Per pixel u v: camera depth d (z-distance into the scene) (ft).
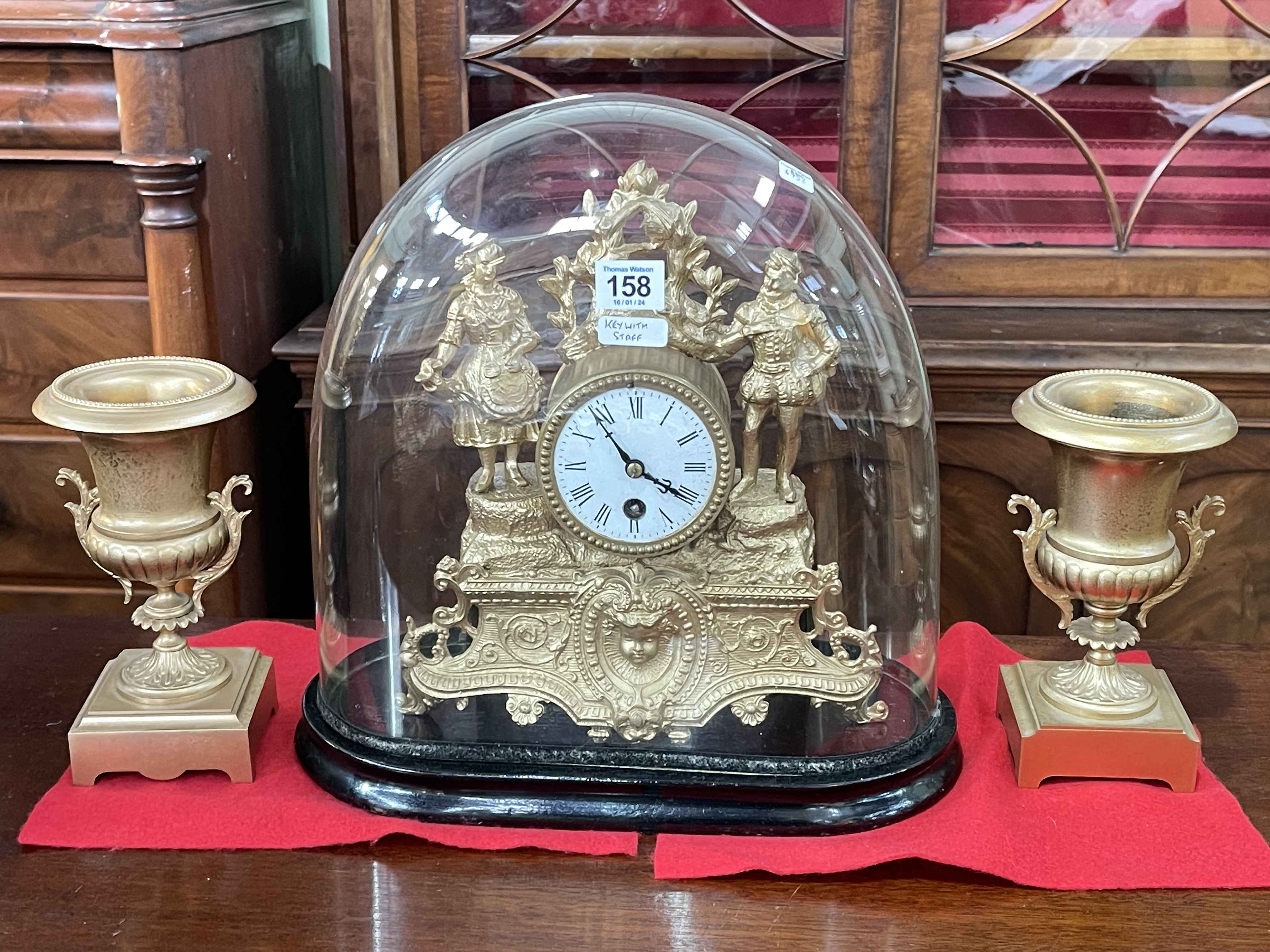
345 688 2.66
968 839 2.33
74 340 3.65
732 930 2.19
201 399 2.37
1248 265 3.88
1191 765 2.52
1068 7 3.66
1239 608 3.92
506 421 2.39
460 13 3.76
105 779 2.57
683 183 2.49
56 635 3.15
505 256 2.46
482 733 2.52
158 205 3.45
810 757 2.43
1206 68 3.69
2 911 2.23
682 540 2.40
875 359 2.50
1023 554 2.59
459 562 2.49
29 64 3.39
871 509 2.57
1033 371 3.60
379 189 3.96
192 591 2.86
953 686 2.89
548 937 2.18
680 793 2.42
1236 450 3.75
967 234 3.92
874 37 3.69
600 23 3.75
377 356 2.55
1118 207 3.86
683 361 2.35
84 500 2.52
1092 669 2.59
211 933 2.18
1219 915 2.23
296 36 4.22
